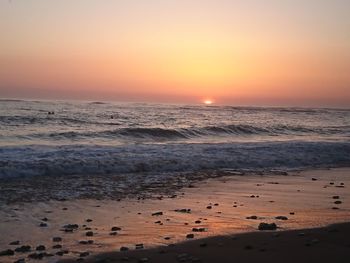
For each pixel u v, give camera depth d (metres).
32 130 28.34
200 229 7.95
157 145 21.11
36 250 6.76
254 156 19.83
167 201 10.94
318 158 20.75
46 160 15.85
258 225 8.20
